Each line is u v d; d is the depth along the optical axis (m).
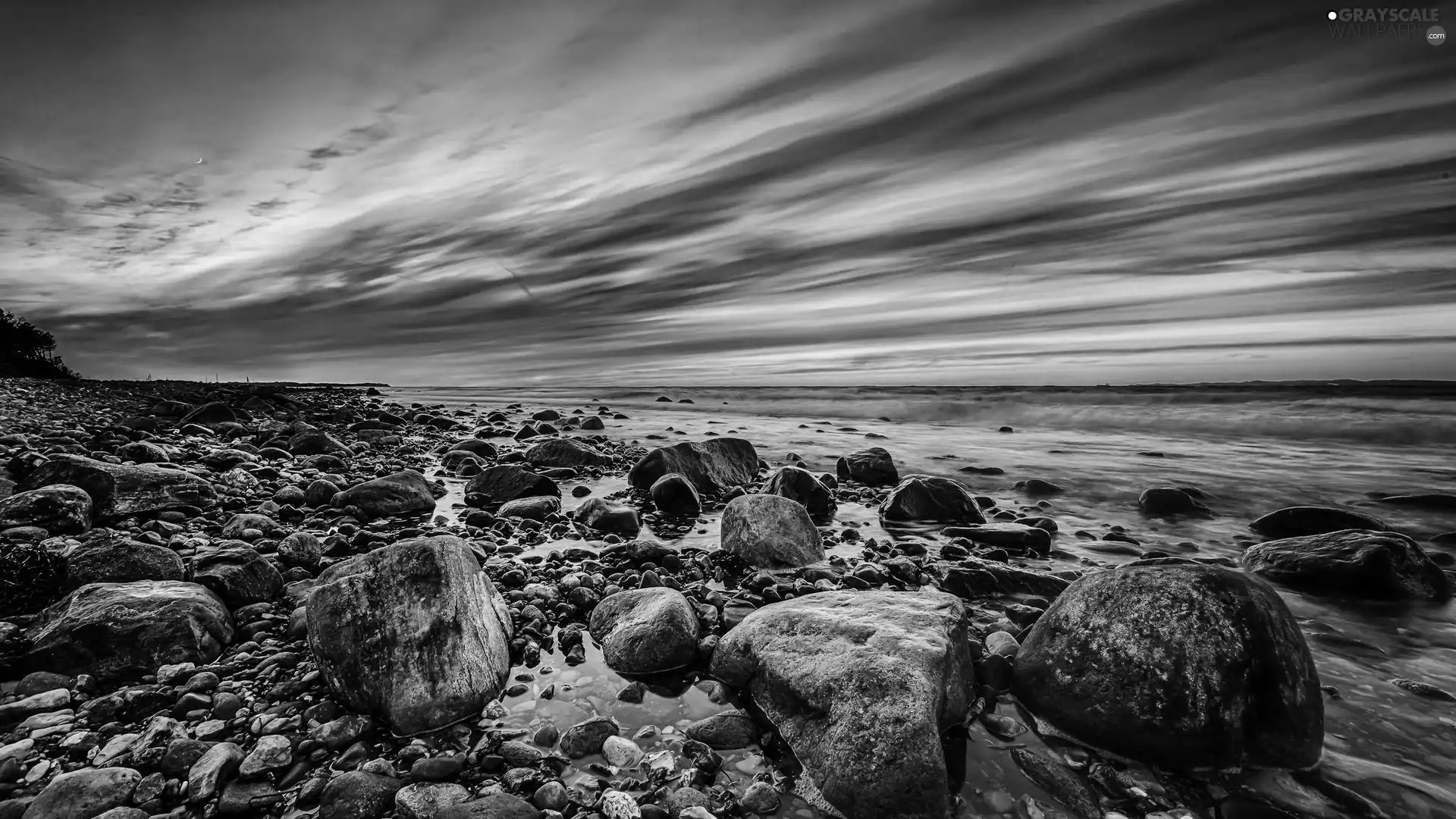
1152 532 8.92
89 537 5.51
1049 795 3.34
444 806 3.02
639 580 6.12
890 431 21.16
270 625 4.75
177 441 11.59
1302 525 8.47
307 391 37.97
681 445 11.36
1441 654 5.03
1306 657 3.72
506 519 8.48
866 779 3.17
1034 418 25.42
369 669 3.82
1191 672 3.62
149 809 3.00
